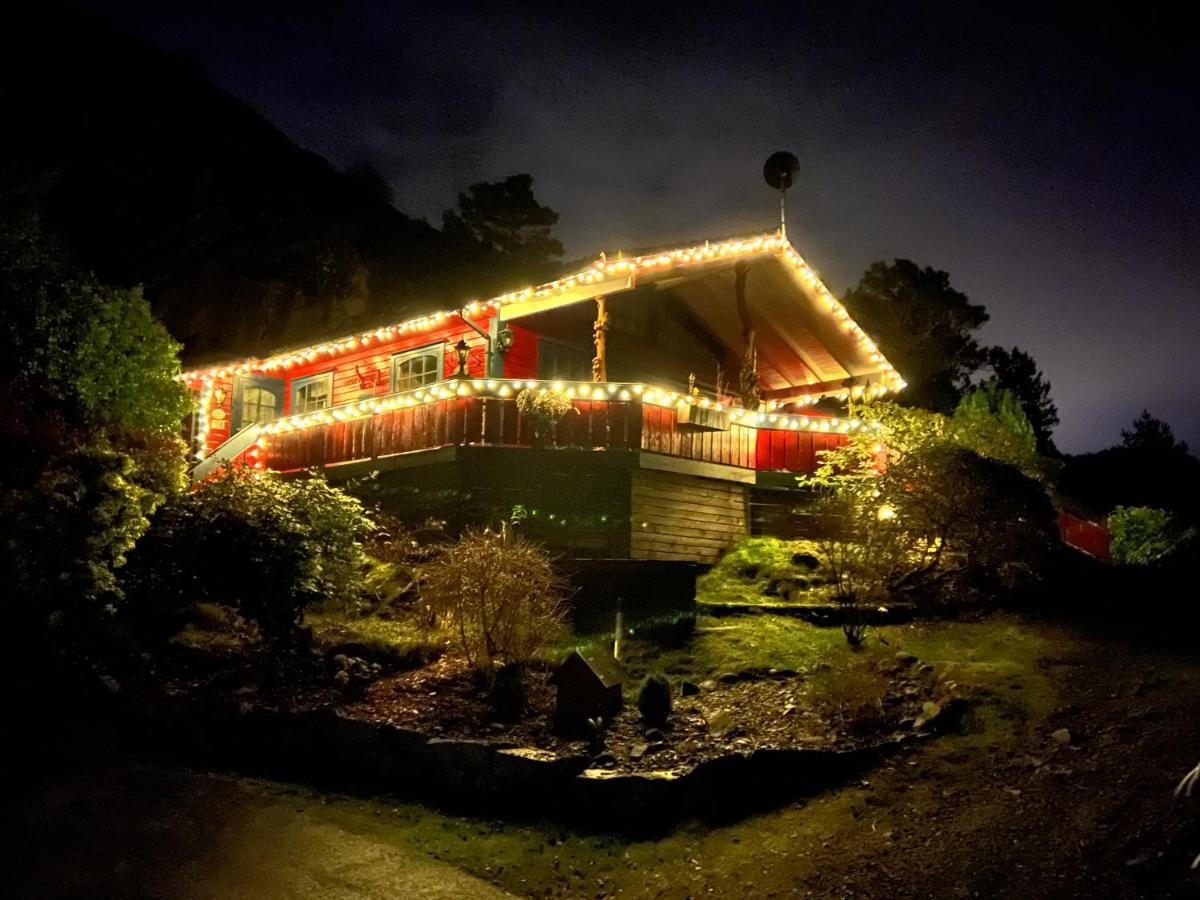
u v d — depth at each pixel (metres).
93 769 8.33
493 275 35.94
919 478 12.09
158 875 6.56
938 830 6.94
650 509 13.67
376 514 13.63
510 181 37.62
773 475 15.45
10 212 12.95
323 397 20.20
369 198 35.50
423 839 7.49
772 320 18.30
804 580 12.51
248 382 20.72
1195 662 9.20
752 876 6.81
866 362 18.42
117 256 25.09
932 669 9.45
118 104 26.41
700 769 7.71
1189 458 32.84
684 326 19.61
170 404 13.27
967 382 33.25
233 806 7.84
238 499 10.98
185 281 26.02
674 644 10.70
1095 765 7.34
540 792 7.80
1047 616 11.21
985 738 8.16
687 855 7.15
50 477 10.38
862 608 10.88
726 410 14.90
